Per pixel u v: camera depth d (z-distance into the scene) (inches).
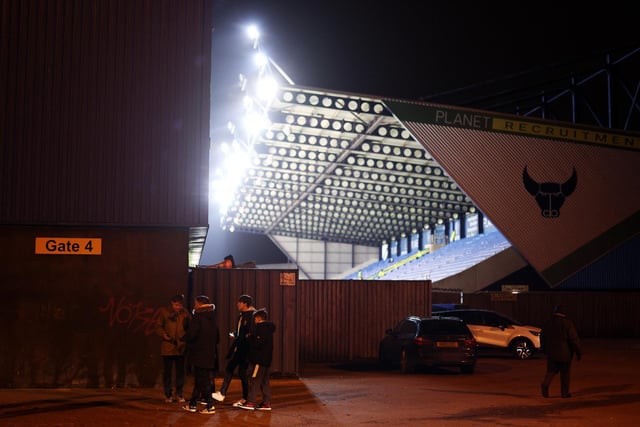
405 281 949.2
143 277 566.9
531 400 526.9
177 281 569.9
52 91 569.0
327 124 1293.1
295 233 2468.0
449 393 566.6
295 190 1847.9
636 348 1113.4
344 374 731.4
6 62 565.9
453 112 1234.0
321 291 932.0
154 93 577.6
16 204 557.0
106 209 565.0
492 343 919.7
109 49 577.0
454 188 1636.3
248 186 1849.2
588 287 1408.7
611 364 837.2
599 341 1283.2
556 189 1268.5
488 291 1369.3
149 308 564.7
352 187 1752.0
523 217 1250.6
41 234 561.0
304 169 1612.9
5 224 556.1
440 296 1201.4
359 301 937.5
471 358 721.0
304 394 556.1
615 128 1300.4
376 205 1964.8
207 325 450.6
